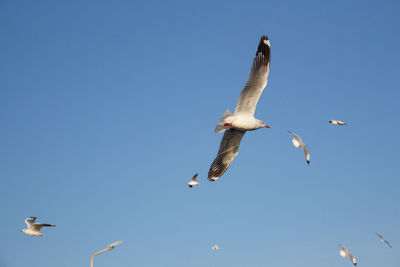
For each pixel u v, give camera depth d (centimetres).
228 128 1247
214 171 1354
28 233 991
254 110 1272
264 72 1259
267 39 1288
